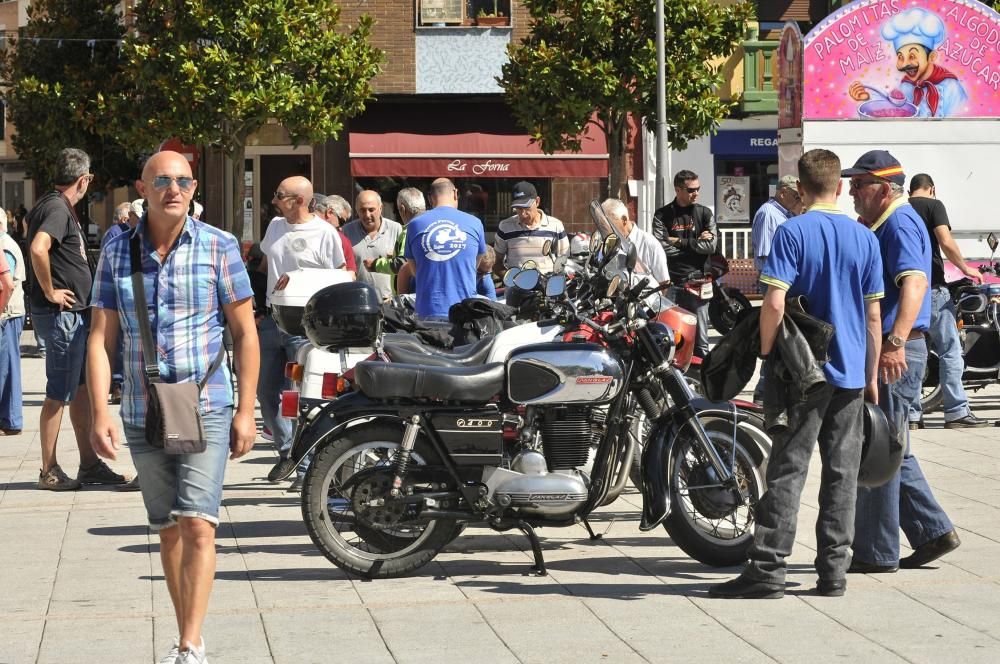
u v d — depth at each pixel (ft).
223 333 21.59
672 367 29.07
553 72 88.33
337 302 28.78
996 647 22.84
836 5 122.42
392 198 107.65
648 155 112.16
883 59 66.33
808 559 29.43
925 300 30.99
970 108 66.95
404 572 28.17
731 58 115.03
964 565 28.66
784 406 25.91
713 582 27.61
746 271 115.55
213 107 86.94
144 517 34.60
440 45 107.55
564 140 91.76
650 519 27.91
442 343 34.94
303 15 88.63
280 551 30.86
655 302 35.29
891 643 23.12
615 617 24.95
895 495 27.89
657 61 84.84
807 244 25.72
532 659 22.44
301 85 89.97
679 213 56.44
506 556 30.25
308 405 33.42
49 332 38.19
